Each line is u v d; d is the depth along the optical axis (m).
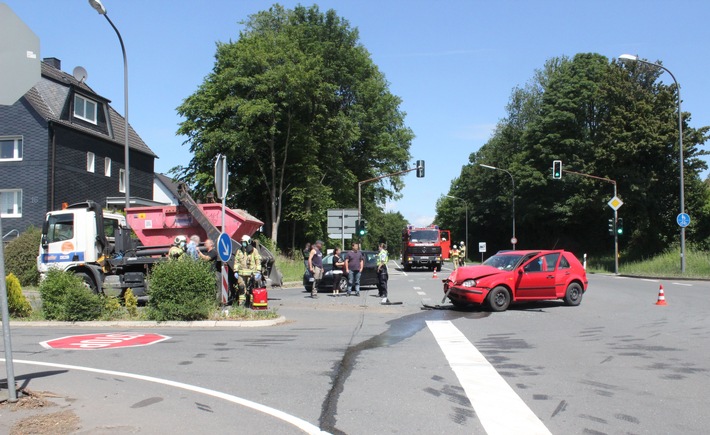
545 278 15.30
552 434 5.03
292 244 42.97
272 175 38.62
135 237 17.48
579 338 10.35
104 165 34.56
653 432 5.09
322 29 44.41
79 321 12.45
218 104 35.75
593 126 51.69
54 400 6.10
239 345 9.58
